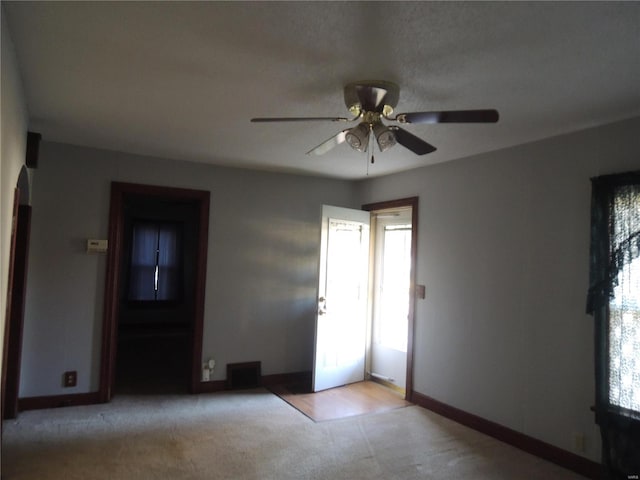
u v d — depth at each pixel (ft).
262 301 16.20
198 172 15.16
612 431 9.06
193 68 7.57
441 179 13.97
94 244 13.52
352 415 13.12
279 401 14.29
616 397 9.06
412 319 14.62
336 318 15.85
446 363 13.33
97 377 13.58
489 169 12.36
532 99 8.42
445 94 8.30
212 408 13.47
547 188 10.80
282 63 7.27
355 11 5.69
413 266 14.71
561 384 10.27
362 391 15.53
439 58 6.90
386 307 16.74
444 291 13.58
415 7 5.55
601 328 9.32
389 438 11.50
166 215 26.58
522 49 6.54
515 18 5.73
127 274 25.54
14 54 6.99
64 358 13.19
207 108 9.53
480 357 12.28
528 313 11.09
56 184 13.20
